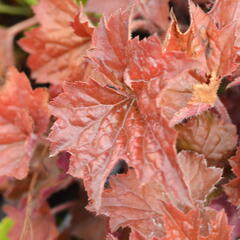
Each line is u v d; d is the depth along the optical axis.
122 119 0.46
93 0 0.55
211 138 0.49
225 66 0.46
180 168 0.42
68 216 0.63
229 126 0.49
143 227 0.48
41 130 0.53
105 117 0.46
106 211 0.48
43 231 0.58
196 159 0.48
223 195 0.50
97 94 0.46
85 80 0.52
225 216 0.46
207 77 0.46
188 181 0.48
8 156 0.53
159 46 0.43
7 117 0.53
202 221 0.48
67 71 0.57
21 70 0.67
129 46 0.45
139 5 0.54
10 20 0.71
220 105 0.49
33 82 0.64
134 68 0.45
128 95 0.46
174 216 0.45
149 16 0.55
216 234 0.46
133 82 0.45
